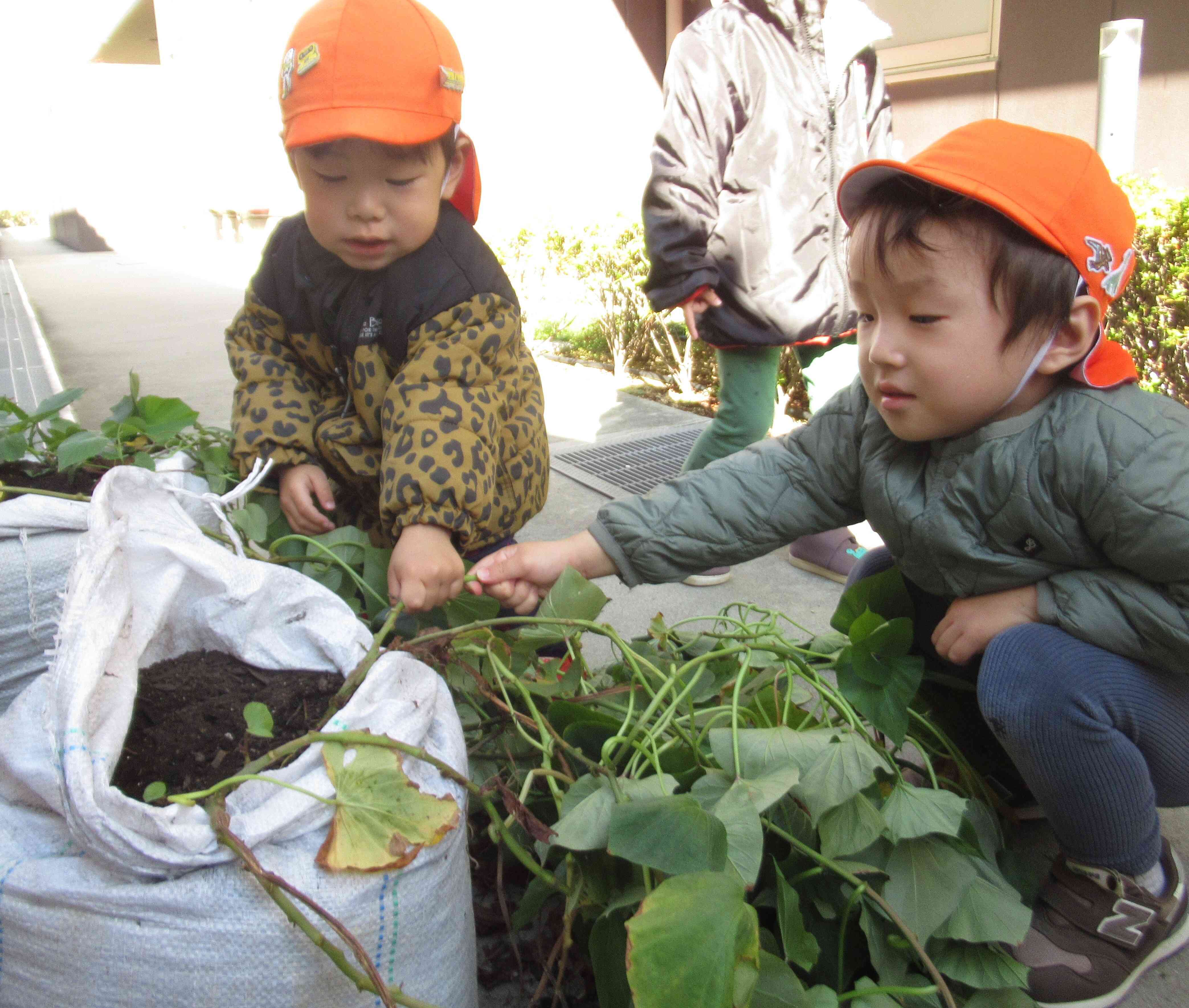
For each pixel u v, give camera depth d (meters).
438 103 1.53
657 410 4.45
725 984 0.90
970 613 1.41
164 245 16.05
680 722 1.41
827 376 2.72
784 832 1.17
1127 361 1.32
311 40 1.49
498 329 1.66
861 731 1.33
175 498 1.33
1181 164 4.97
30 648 1.48
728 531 1.60
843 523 1.63
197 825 0.94
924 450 1.44
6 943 0.97
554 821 1.38
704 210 2.41
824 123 2.45
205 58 15.12
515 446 1.77
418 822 0.98
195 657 1.24
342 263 1.70
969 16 5.82
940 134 6.07
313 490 1.72
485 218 8.54
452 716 1.17
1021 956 1.35
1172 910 1.37
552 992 1.30
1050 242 1.19
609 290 5.16
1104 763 1.28
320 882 0.94
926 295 1.24
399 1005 0.92
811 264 2.46
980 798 1.52
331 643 1.21
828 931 1.22
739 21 2.40
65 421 2.00
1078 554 1.32
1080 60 5.28
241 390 1.80
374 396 1.68
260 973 0.92
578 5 8.66
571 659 1.60
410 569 1.44
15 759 1.02
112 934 0.92
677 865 1.00
